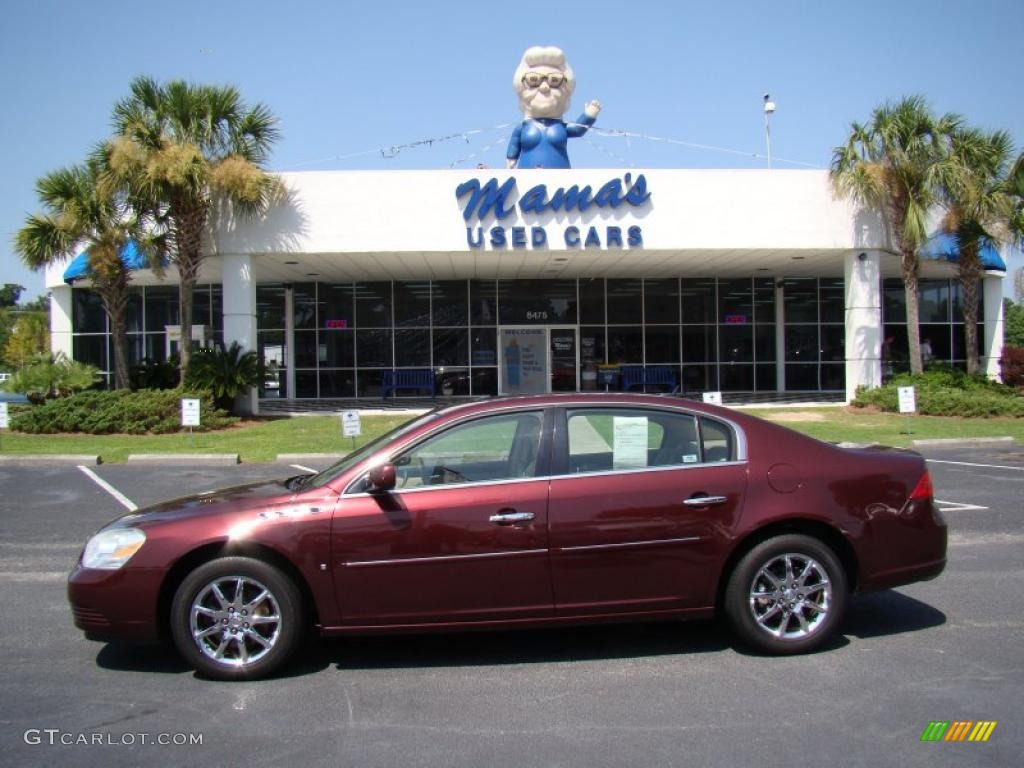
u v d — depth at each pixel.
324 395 26.66
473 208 20.16
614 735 3.91
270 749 3.81
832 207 20.98
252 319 20.34
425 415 5.36
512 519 4.62
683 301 27.23
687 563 4.75
